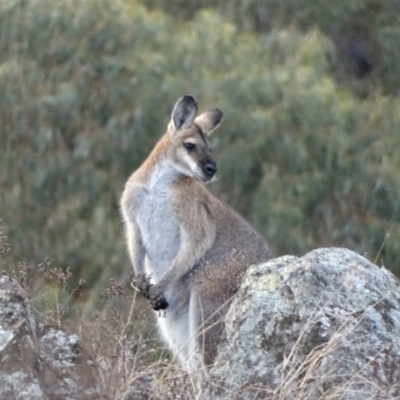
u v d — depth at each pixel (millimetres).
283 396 14344
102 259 35188
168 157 21688
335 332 14891
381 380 14750
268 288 15625
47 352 14047
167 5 52969
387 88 54656
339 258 16109
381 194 38750
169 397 15164
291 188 37750
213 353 18797
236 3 53406
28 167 37875
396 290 16031
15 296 14078
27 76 39000
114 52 39969
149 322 21375
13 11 39750
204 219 21141
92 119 38875
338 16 55281
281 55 44000
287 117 39094
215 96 38969
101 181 37594
